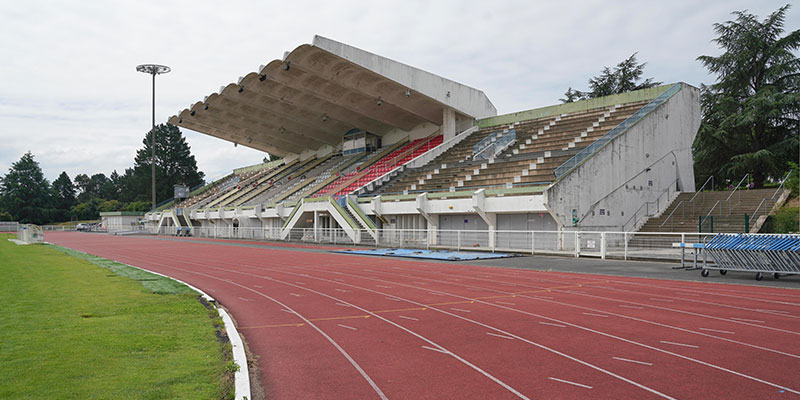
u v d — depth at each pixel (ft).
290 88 152.97
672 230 94.43
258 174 246.88
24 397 16.99
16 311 33.12
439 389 19.38
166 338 25.94
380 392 19.11
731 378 20.24
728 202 97.66
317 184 174.29
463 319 32.42
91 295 40.91
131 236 208.13
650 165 103.86
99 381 18.81
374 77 130.21
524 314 33.73
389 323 31.58
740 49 131.44
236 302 40.73
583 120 121.29
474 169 117.70
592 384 19.72
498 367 22.13
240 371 20.39
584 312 34.17
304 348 25.85
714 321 30.76
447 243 102.06
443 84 139.33
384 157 166.40
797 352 23.86
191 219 215.92
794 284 46.19
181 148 337.31
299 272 62.18
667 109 108.06
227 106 175.11
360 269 64.85
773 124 126.00
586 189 90.38
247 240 160.97
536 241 86.43
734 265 50.72
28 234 139.33
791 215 84.02
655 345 25.38
